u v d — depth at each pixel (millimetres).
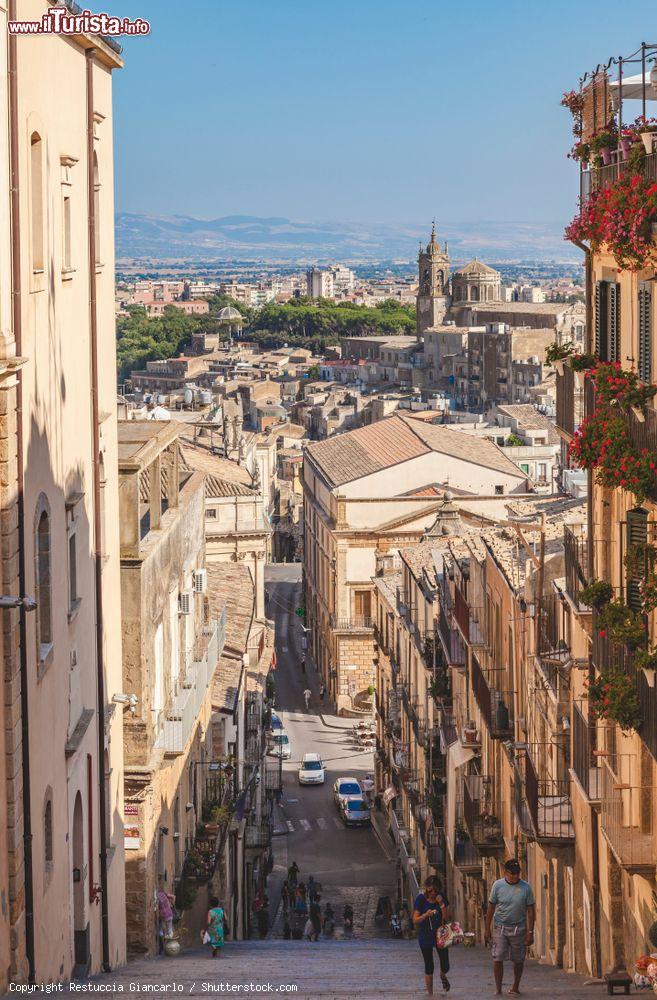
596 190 31000
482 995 27266
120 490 39562
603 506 32094
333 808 98312
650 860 28047
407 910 73500
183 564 47938
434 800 64312
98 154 36562
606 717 27891
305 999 26297
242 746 66312
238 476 123188
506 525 50844
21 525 26484
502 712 45812
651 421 26469
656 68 30359
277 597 179000
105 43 35406
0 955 25391
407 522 123000
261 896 72625
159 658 43594
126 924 39656
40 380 28719
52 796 29484
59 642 30422
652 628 27391
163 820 43500
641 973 25891
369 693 122312
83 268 34250
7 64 26000
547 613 39781
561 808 36750
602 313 31641
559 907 38312
